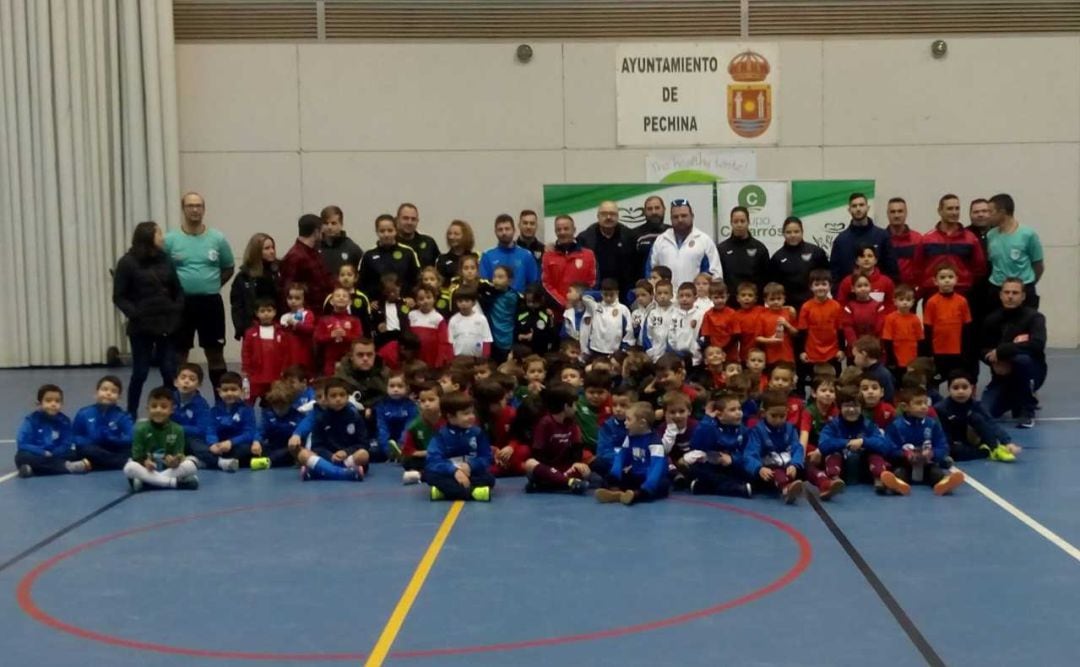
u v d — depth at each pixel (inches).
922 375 360.8
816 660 184.5
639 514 295.6
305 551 260.7
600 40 641.6
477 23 641.6
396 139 644.1
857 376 346.9
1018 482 324.2
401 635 200.1
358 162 644.1
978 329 442.3
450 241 464.1
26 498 323.6
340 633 201.9
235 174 643.5
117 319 643.5
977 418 359.3
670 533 273.6
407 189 645.9
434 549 260.8
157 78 626.2
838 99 642.8
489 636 198.7
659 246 456.4
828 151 644.7
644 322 425.4
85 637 202.5
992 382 421.7
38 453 357.4
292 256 437.4
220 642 198.5
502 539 269.6
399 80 641.6
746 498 313.9
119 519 296.7
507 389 366.9
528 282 458.6
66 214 629.3
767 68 641.0
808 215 637.9
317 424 357.4
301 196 645.3
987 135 644.1
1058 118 642.2
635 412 316.2
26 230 629.9
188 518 297.4
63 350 638.5
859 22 641.0
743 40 641.0
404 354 411.5
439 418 344.5
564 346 397.1
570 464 333.1
